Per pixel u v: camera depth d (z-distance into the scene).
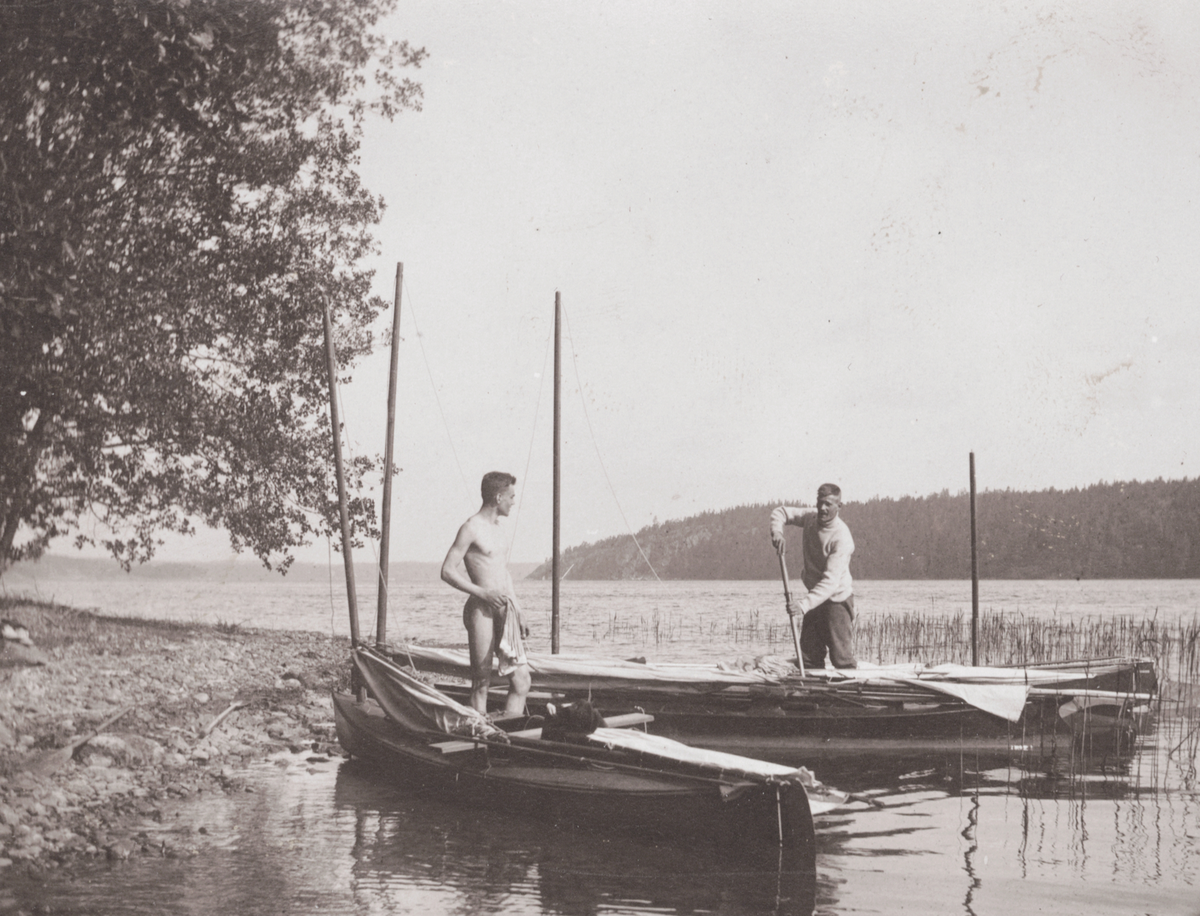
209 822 6.98
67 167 13.52
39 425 15.77
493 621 8.35
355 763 9.24
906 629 24.78
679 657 21.14
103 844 6.27
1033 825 7.01
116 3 8.10
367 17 18.83
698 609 47.94
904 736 9.70
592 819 6.64
